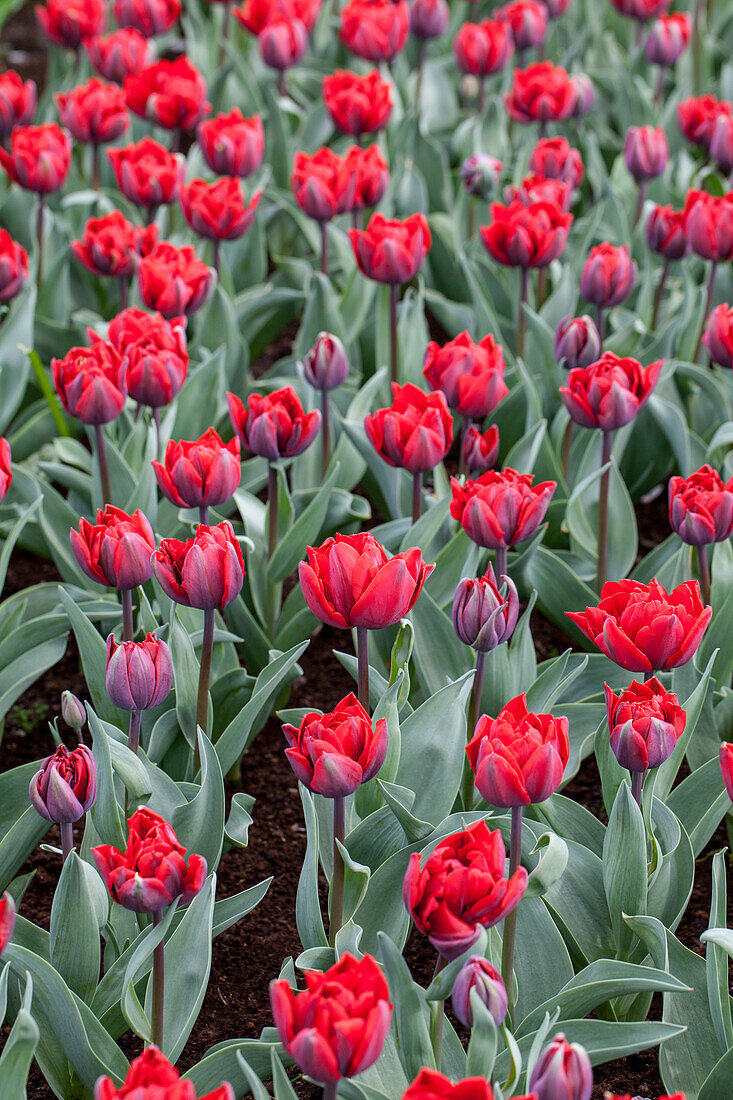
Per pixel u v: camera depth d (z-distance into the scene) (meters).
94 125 4.60
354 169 3.86
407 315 3.97
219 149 4.11
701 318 4.06
